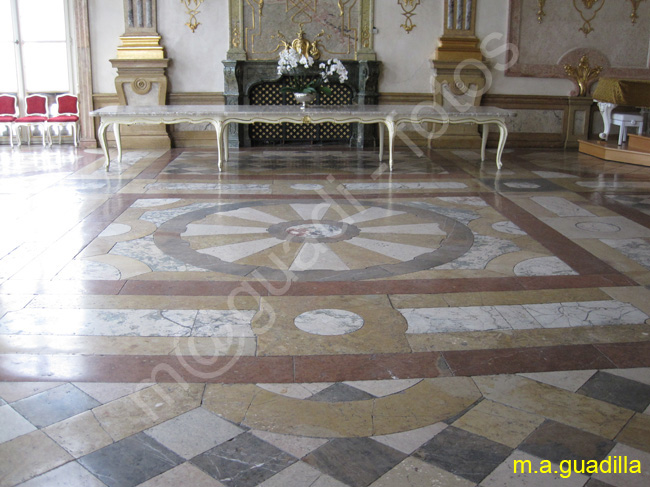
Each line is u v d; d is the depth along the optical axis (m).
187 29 9.45
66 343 2.94
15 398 2.46
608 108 9.29
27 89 9.88
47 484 1.97
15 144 9.99
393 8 9.57
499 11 9.72
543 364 2.79
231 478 2.01
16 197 6.03
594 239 4.80
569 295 3.62
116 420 2.33
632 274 4.00
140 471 2.04
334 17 9.52
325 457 2.12
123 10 9.37
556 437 2.24
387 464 2.09
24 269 3.97
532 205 5.93
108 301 3.46
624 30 9.90
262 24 9.47
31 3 9.63
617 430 2.29
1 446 2.16
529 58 9.91
